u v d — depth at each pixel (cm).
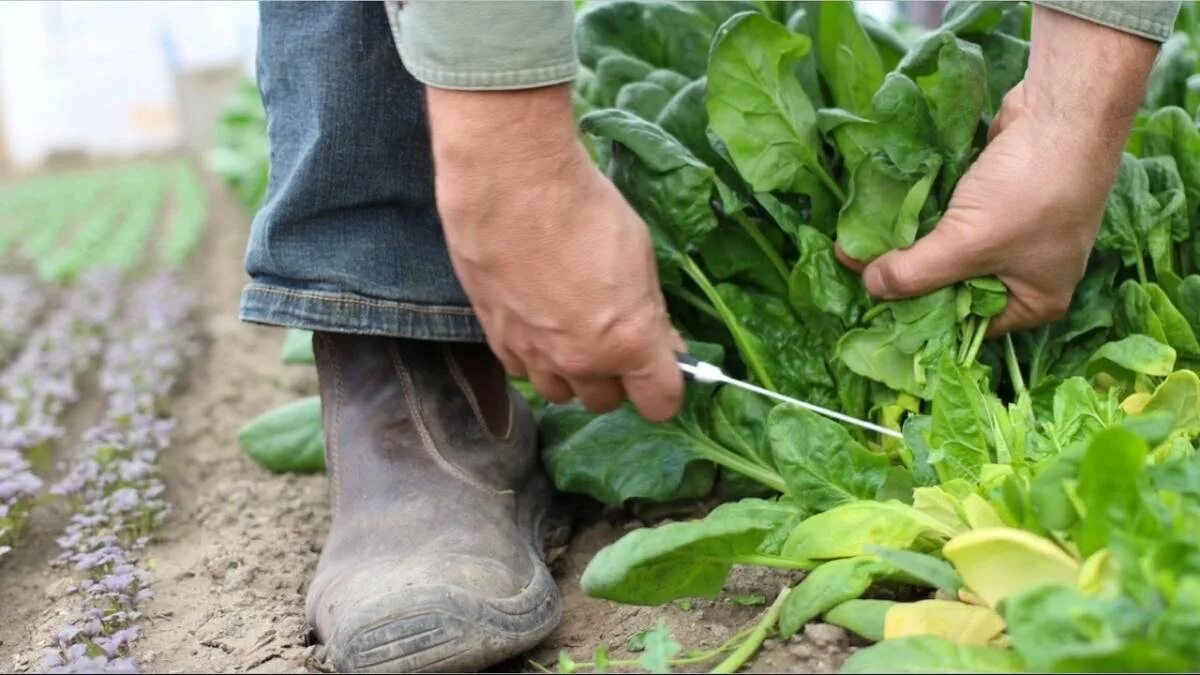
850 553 138
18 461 225
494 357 184
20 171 1396
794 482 155
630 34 203
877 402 172
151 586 184
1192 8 223
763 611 152
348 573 156
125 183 1015
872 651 115
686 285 194
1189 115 199
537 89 132
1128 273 185
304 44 164
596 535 195
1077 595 104
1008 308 159
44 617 177
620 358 145
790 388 178
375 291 170
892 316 168
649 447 179
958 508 135
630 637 153
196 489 242
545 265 138
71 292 502
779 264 183
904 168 161
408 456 168
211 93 1534
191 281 494
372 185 168
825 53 185
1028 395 160
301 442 237
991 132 161
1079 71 142
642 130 169
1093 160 145
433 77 132
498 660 146
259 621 164
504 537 163
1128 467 109
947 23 177
